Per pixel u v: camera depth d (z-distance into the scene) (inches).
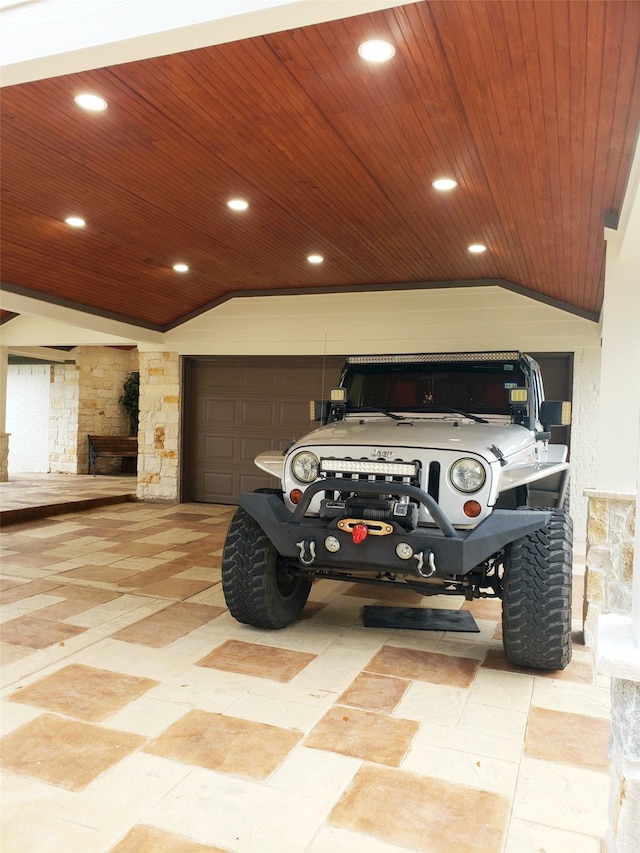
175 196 196.2
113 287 304.0
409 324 317.7
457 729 109.0
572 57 105.6
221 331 358.0
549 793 90.7
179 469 372.2
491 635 158.7
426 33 105.7
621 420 147.9
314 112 138.6
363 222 215.9
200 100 135.9
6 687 120.8
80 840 78.3
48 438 543.5
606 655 50.8
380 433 146.6
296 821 82.8
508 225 204.7
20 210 211.0
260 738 104.0
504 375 169.5
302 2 73.9
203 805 85.7
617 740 55.7
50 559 227.6
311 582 170.4
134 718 109.7
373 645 149.2
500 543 124.5
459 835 80.9
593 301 277.6
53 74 91.2
